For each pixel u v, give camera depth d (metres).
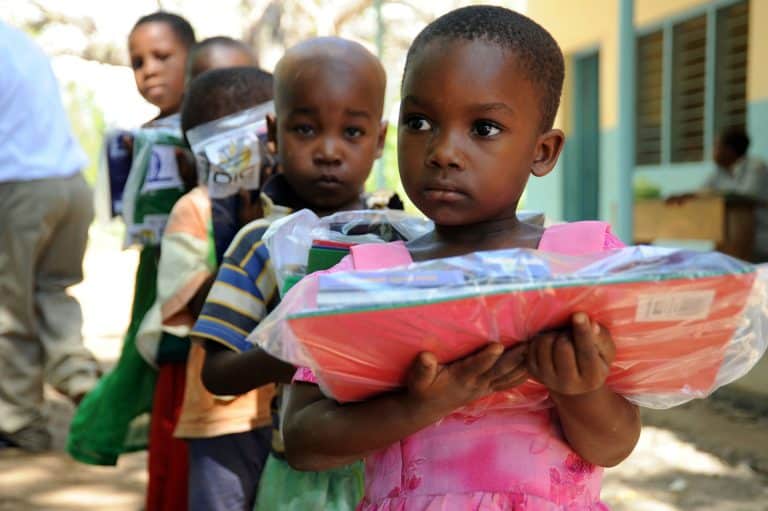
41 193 5.25
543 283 1.46
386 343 1.54
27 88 5.24
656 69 11.32
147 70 5.25
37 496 4.69
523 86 1.72
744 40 10.11
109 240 17.14
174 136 3.91
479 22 1.73
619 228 8.15
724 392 6.63
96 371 5.54
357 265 1.84
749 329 1.56
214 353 2.65
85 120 18.61
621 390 1.68
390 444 1.68
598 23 10.97
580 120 11.72
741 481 4.93
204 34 18.52
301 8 15.61
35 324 5.43
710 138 10.49
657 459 5.29
